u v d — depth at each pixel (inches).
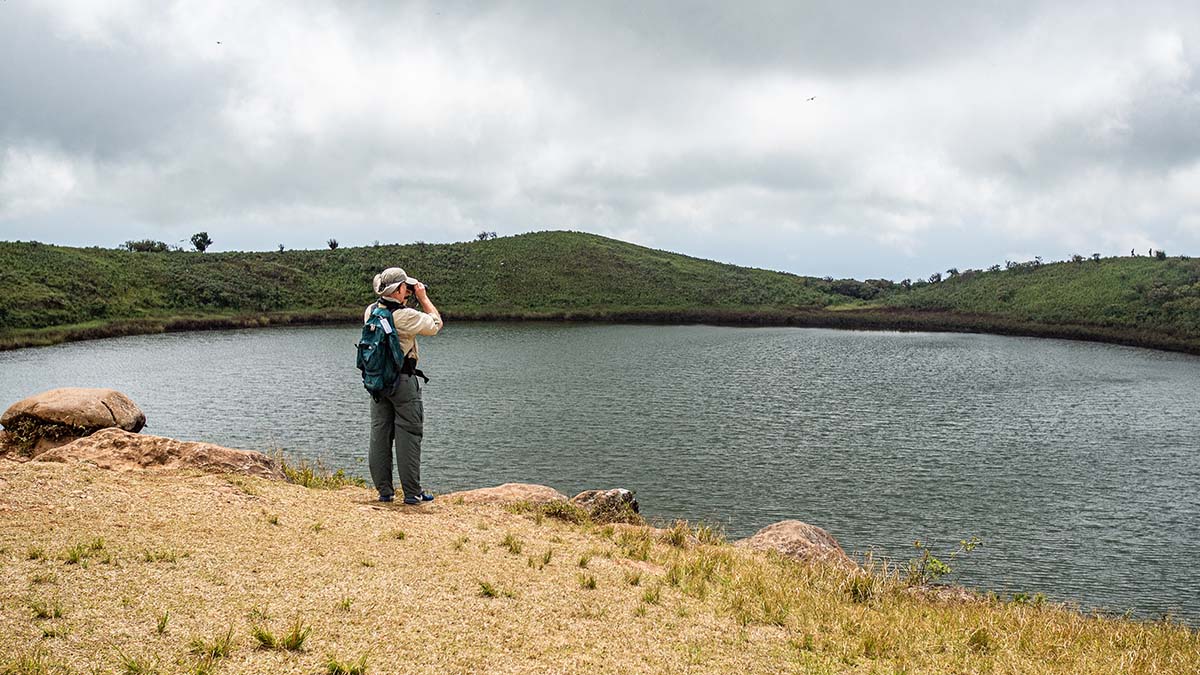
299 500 274.8
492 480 940.0
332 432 1186.0
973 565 687.7
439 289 4360.2
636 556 271.7
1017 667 192.5
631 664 163.0
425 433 1199.6
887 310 4284.0
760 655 178.4
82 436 410.0
